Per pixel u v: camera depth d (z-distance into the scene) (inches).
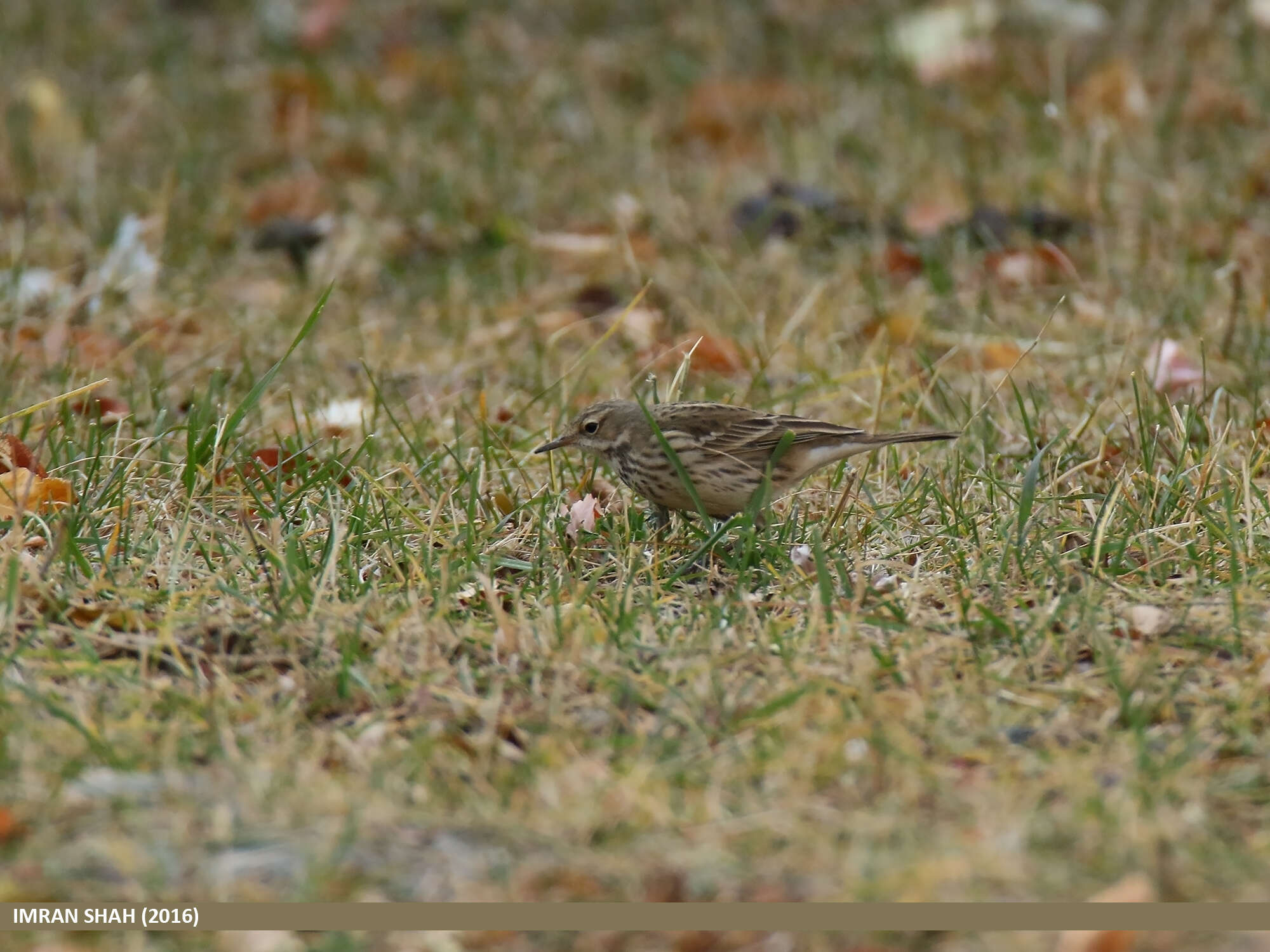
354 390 558.6
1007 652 346.0
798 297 633.6
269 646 351.6
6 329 588.1
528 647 349.4
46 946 256.1
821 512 448.8
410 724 319.0
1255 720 315.3
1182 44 903.1
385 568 401.1
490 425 518.6
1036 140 785.6
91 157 790.5
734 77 927.7
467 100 906.1
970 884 260.8
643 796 285.6
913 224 700.0
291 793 288.5
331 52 1017.5
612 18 1034.7
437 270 689.0
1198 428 483.5
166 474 456.8
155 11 1068.5
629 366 574.2
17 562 356.5
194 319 620.7
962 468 464.8
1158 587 383.2
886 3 1018.1
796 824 278.2
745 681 335.6
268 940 256.7
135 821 280.8
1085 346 568.4
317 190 775.7
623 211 730.8
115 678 331.3
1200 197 697.6
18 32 1019.9
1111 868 264.4
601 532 432.5
